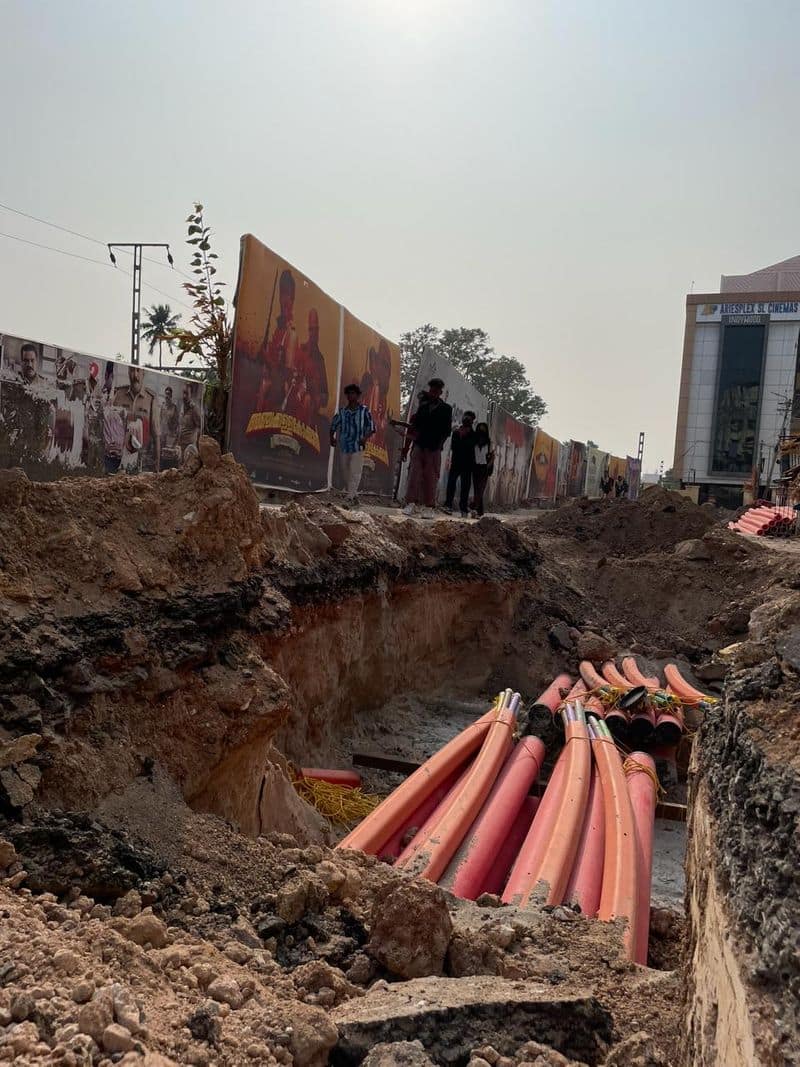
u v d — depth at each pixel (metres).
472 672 12.19
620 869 5.53
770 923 2.20
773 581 13.71
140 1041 2.21
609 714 9.08
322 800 6.97
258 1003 2.75
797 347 64.19
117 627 4.25
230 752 4.67
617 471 51.53
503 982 3.32
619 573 14.91
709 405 66.88
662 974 3.91
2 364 9.39
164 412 12.36
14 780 3.42
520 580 13.25
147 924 3.04
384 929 3.49
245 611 5.40
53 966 2.45
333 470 16.27
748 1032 2.06
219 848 3.91
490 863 5.93
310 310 14.71
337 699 8.79
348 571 8.80
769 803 2.55
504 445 28.88
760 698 3.21
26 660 3.72
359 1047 2.65
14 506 4.32
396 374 20.12
